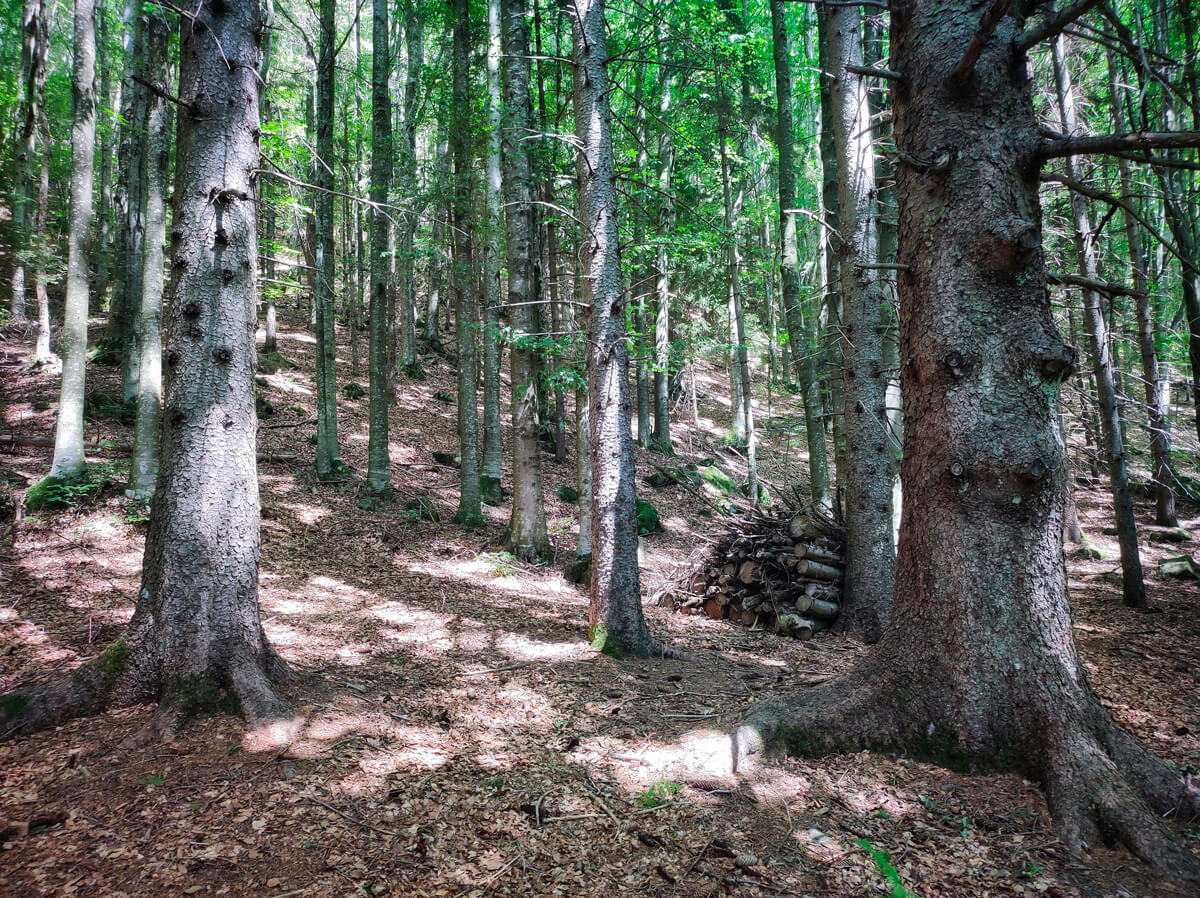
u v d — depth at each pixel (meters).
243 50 4.67
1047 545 3.98
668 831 3.39
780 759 4.02
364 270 26.50
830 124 10.12
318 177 12.88
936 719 4.04
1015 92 4.06
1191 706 5.62
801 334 13.33
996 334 4.01
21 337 18.52
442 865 3.05
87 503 9.12
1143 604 9.46
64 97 17.92
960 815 3.54
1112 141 3.50
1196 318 11.56
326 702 4.59
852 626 7.96
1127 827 3.24
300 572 8.84
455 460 16.53
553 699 5.18
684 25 12.00
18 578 7.13
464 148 12.16
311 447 14.87
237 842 3.08
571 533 13.37
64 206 19.94
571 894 2.90
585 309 6.79
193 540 4.40
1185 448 11.85
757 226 23.06
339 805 3.43
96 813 3.22
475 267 13.80
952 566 4.09
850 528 8.19
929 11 4.19
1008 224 3.90
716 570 9.21
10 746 3.77
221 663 4.37
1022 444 3.93
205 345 4.49
